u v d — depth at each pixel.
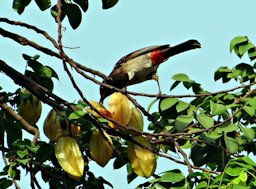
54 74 12.32
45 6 11.93
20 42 11.91
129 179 12.16
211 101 11.50
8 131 11.64
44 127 11.51
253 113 11.48
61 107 11.13
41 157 10.80
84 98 10.66
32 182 11.22
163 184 10.04
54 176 11.25
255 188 9.30
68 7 11.88
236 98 12.27
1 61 11.45
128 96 11.88
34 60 12.10
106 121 11.08
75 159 10.73
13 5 11.94
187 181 9.91
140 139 11.48
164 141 11.56
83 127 10.95
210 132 11.30
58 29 10.65
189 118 11.34
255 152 12.36
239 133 12.20
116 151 11.34
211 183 9.55
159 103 12.03
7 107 11.67
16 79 11.48
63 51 10.56
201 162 11.75
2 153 11.49
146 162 11.44
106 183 11.70
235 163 9.48
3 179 11.05
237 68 12.84
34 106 12.16
